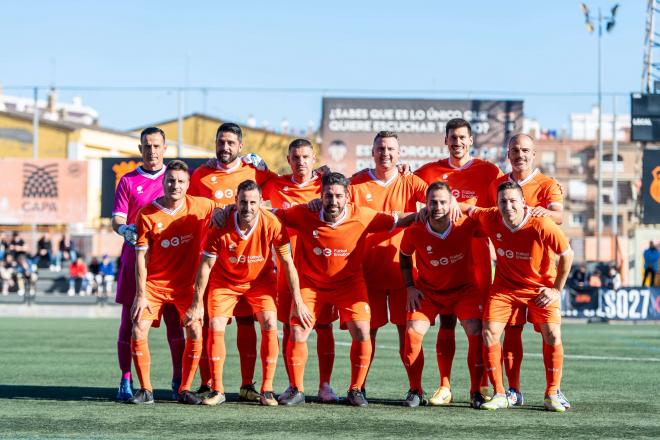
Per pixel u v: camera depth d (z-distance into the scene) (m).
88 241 33.75
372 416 6.87
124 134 44.69
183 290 7.68
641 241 32.84
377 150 8.14
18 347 12.59
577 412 7.14
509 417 6.87
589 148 58.84
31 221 28.73
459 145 8.36
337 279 7.61
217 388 7.56
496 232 7.42
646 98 21.95
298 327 7.55
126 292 7.87
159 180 8.13
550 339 7.34
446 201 7.34
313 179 8.34
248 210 7.19
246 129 39.88
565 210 58.59
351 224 7.54
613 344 13.76
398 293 8.11
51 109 52.31
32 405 7.31
